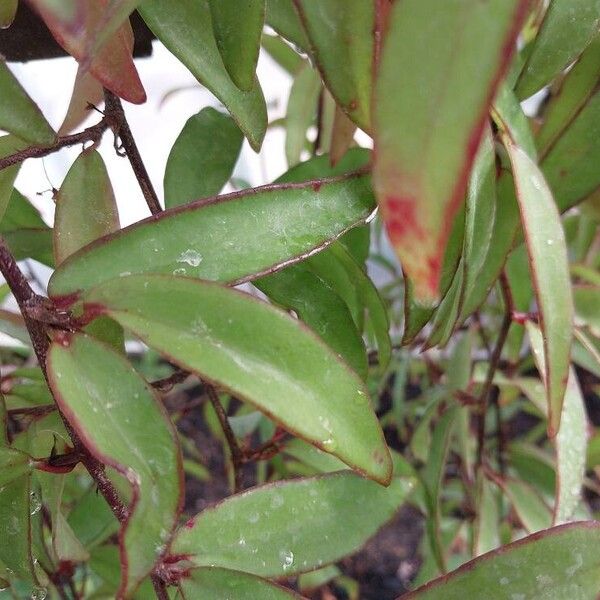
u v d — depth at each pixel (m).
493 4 0.08
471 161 0.09
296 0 0.12
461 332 0.38
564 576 0.15
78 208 0.17
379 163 0.09
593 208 0.22
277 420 0.12
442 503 0.42
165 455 0.12
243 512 0.16
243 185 0.36
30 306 0.13
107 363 0.13
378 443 0.13
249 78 0.14
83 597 0.29
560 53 0.16
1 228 0.22
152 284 0.13
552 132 0.19
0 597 0.25
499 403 0.34
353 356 0.18
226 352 0.12
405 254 0.09
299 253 0.14
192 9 0.15
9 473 0.15
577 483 0.20
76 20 0.11
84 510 0.24
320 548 0.17
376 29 0.12
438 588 0.15
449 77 0.09
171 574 0.15
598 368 0.28
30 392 0.22
